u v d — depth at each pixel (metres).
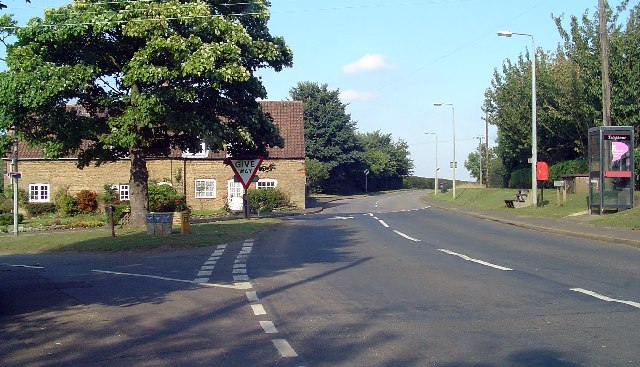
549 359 6.79
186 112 23.33
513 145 44.78
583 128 35.28
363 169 90.56
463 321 8.63
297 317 9.16
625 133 24.72
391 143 117.19
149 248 19.47
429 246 18.45
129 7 21.97
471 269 13.43
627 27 31.23
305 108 82.06
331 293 11.02
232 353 7.34
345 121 84.06
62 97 22.36
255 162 29.00
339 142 83.19
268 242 20.78
